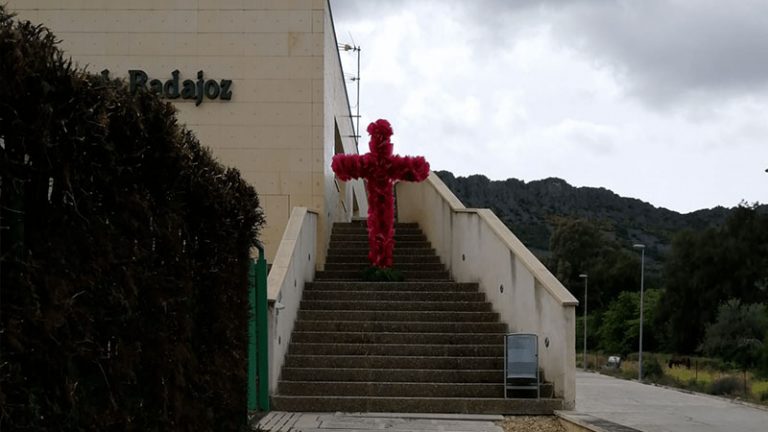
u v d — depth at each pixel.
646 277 94.31
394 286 14.88
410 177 16.23
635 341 67.19
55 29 16.55
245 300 7.23
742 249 61.66
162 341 4.84
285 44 16.72
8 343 3.24
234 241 6.88
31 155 3.55
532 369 11.58
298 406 11.28
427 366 12.41
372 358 12.41
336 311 13.78
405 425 10.21
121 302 4.14
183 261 5.39
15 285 3.35
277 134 16.61
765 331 47.38
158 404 4.85
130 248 4.39
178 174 5.14
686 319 62.66
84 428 3.82
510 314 13.37
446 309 14.17
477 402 11.40
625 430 9.12
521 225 155.25
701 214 168.38
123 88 4.52
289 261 12.76
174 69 16.64
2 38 3.30
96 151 4.05
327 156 17.55
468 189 167.62
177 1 16.72
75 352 3.68
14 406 3.25
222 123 16.61
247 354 7.38
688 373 36.81
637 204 173.00
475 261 15.11
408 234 18.75
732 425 11.57
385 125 16.16
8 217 3.41
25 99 3.45
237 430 6.90
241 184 7.21
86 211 3.91
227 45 16.69
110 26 16.62
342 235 18.34
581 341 78.25
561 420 10.83
